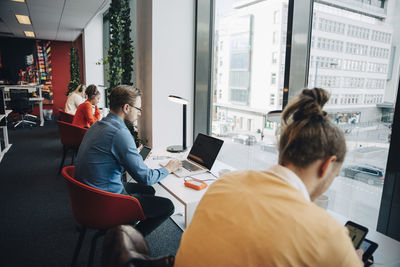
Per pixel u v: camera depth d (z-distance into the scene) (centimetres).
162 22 295
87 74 802
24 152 503
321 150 66
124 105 174
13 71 942
